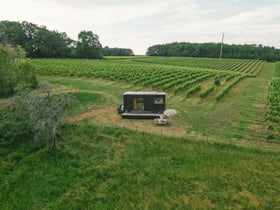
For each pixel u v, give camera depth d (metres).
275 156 18.55
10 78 32.38
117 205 13.59
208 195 14.41
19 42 102.31
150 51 188.25
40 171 16.50
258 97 38.78
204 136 22.02
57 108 19.09
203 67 97.06
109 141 20.64
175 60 125.19
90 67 67.44
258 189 14.93
